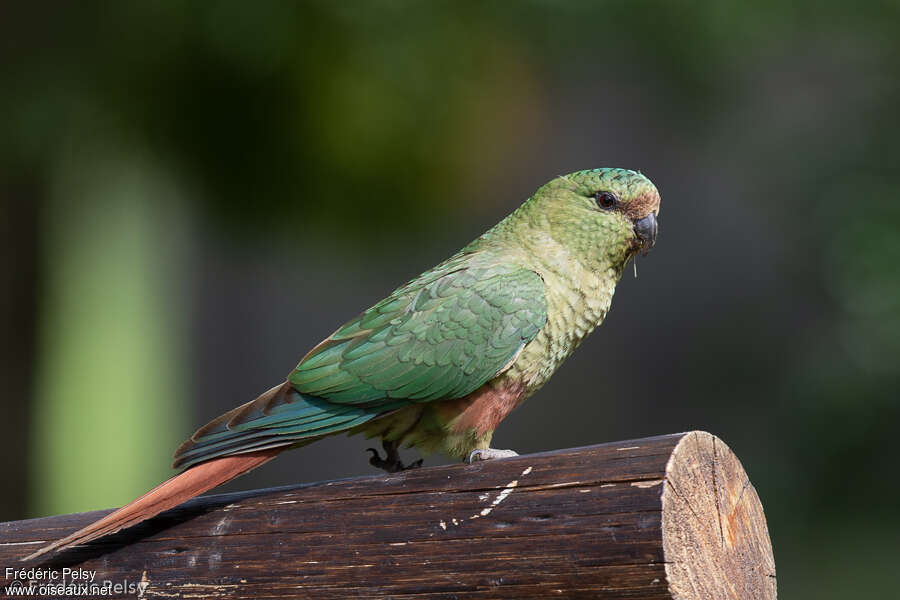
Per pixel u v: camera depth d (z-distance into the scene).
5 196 12.38
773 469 17.78
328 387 5.72
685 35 11.39
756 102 15.52
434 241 14.59
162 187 14.55
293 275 22.83
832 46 14.32
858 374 16.14
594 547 4.13
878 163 15.61
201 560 4.82
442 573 4.40
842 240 15.28
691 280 22.36
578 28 11.34
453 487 4.51
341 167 12.41
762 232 22.03
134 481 20.66
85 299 21.88
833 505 16.94
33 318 12.74
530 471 4.40
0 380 12.62
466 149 12.73
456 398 6.11
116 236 21.69
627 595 4.10
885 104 15.76
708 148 16.61
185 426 22.55
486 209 14.54
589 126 21.58
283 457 21.23
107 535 5.01
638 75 12.52
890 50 14.37
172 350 22.92
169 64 11.25
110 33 10.94
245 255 20.86
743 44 11.73
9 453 12.62
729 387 20.92
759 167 16.53
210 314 23.05
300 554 4.66
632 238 6.75
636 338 22.41
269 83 11.57
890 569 14.98
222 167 12.19
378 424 6.14
